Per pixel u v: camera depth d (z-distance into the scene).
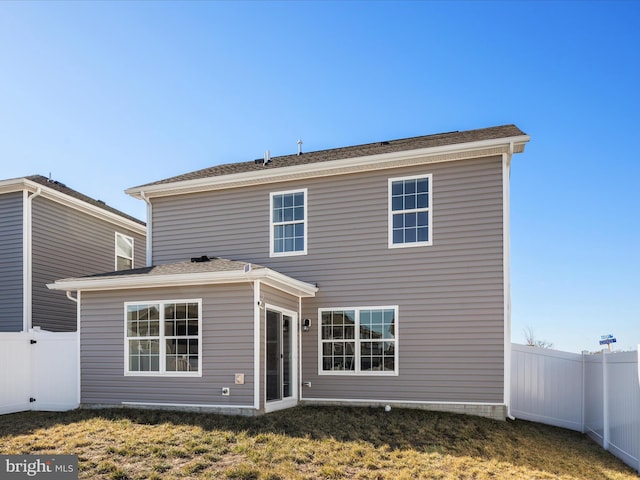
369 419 9.57
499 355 10.42
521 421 11.05
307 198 12.20
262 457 6.94
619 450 8.80
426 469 6.84
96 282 10.70
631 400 8.27
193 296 10.23
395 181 11.55
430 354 10.86
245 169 13.35
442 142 11.62
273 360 10.54
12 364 11.20
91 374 10.85
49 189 14.33
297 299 11.74
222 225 12.88
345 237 11.78
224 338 9.89
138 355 10.55
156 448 7.23
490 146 10.51
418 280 11.12
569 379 11.43
